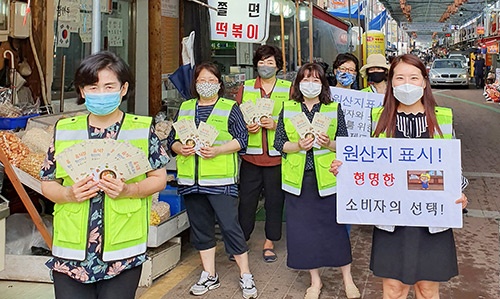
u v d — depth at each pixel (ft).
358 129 15.56
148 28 23.47
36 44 17.15
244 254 13.82
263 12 18.40
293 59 31.19
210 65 13.91
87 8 20.68
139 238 8.48
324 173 13.17
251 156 15.93
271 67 16.03
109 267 8.22
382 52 45.75
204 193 13.66
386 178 9.96
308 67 13.47
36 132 13.96
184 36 25.57
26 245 13.98
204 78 13.78
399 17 112.57
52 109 17.40
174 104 24.41
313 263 13.16
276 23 30.91
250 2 18.43
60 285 8.28
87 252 8.13
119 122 8.57
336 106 13.64
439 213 9.76
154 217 14.26
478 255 16.66
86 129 8.50
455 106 66.23
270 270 15.57
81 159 7.97
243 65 29.55
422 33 190.19
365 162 10.03
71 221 8.17
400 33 160.25
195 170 13.69
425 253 9.90
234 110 14.07
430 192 9.78
